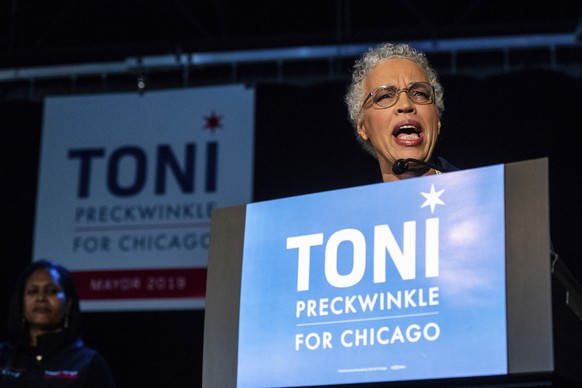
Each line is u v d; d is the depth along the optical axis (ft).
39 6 19.34
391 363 4.06
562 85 17.51
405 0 18.07
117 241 17.67
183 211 17.60
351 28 18.62
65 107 18.67
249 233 4.65
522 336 3.83
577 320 4.16
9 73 19.61
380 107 5.92
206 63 18.98
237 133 17.93
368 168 17.61
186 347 17.60
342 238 4.36
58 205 18.07
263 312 4.47
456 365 3.92
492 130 17.37
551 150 17.10
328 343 4.25
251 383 4.39
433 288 4.07
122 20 19.35
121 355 17.72
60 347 10.36
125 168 18.04
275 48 18.47
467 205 4.11
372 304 4.18
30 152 18.90
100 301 17.42
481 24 17.78
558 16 18.15
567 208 16.70
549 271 3.84
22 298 10.58
